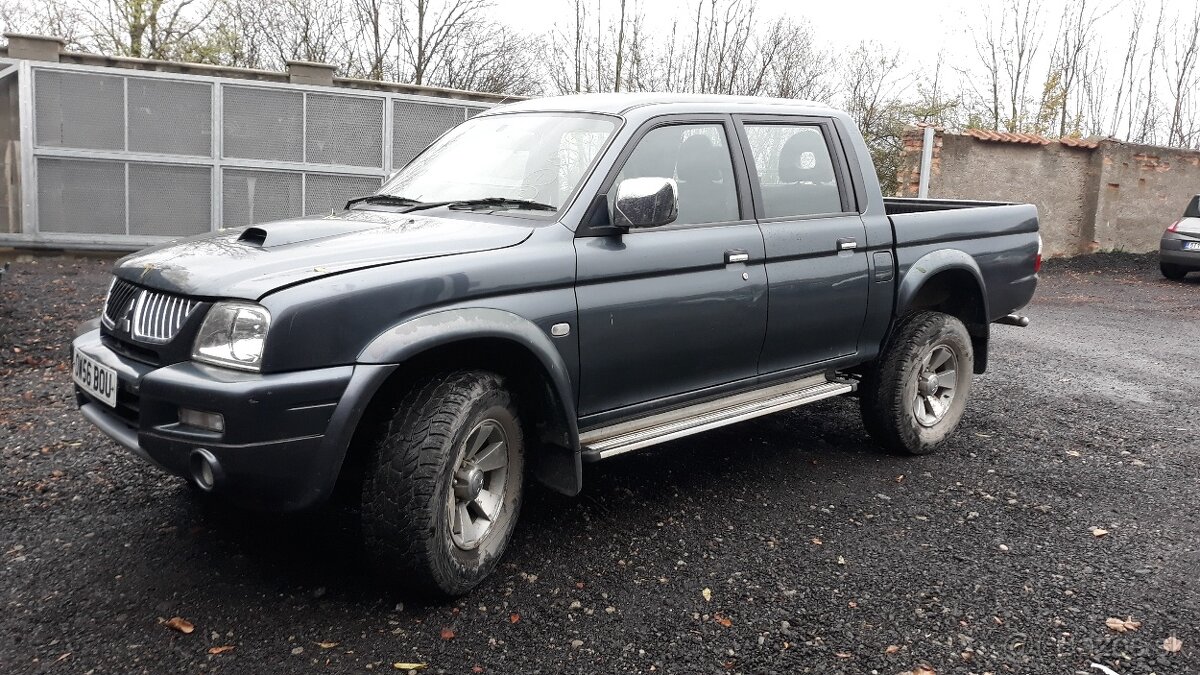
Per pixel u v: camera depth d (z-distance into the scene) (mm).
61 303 8875
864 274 4785
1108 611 3457
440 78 24938
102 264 12078
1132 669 3068
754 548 3930
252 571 3523
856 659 3080
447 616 3268
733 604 3428
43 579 3387
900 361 5039
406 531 3135
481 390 3311
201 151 12805
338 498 3662
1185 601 3557
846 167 4871
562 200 3756
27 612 3150
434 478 3143
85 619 3125
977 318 5535
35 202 12133
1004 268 5590
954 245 5305
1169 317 11781
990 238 5535
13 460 4605
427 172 4387
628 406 3932
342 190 13633
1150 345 9594
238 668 2881
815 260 4543
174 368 3029
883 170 21344
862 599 3500
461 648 3062
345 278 3053
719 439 5480
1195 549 4078
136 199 12617
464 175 4211
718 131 4320
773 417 6027
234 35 21625
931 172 16266
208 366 2998
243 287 2990
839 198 4797
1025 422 6121
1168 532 4270
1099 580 3727
